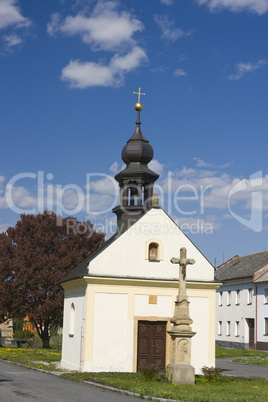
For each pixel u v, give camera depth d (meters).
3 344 48.41
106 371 25.41
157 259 27.11
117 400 16.56
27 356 34.75
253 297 53.72
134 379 22.19
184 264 22.69
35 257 46.28
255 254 62.56
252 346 54.28
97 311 25.84
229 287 59.81
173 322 22.22
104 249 26.52
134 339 26.00
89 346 25.45
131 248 26.86
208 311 27.31
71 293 29.62
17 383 19.94
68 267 46.34
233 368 33.84
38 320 48.03
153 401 16.91
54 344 49.09
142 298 26.52
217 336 61.81
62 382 21.03
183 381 21.53
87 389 19.08
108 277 26.00
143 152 30.14
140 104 31.34
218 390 19.73
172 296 26.88
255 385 22.02
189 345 22.00
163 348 26.52
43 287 45.72
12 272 46.28
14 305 45.03
